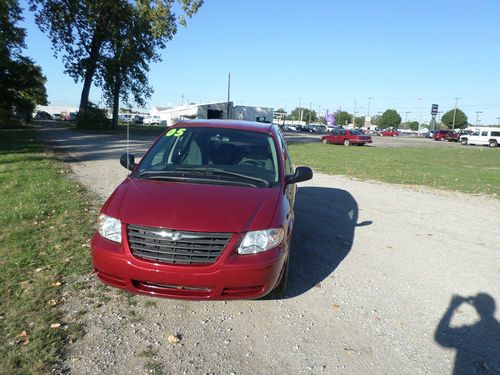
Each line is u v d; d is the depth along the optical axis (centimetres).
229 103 6425
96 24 4388
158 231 344
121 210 366
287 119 16775
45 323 350
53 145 2228
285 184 446
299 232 673
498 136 4903
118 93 4738
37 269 457
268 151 485
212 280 339
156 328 357
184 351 327
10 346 316
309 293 442
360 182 1295
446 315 410
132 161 492
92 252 368
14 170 1143
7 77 4559
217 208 364
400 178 1409
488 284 493
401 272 519
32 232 585
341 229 709
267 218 365
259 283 350
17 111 5006
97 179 1091
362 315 401
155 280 342
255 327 368
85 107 4631
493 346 357
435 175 1520
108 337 338
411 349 347
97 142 2597
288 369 313
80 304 388
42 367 295
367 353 338
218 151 479
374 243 636
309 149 2906
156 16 3853
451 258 581
